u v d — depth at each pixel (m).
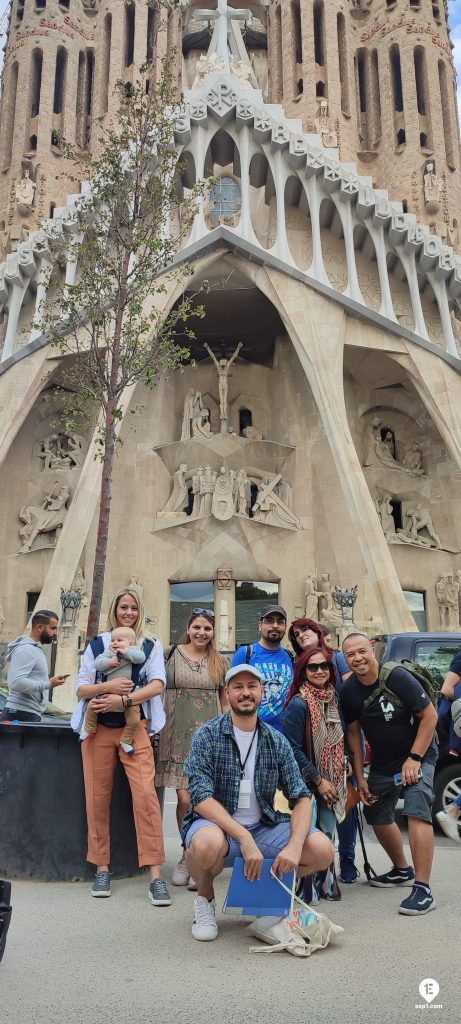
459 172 40.59
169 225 28.11
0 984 3.90
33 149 41.06
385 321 29.28
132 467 31.25
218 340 34.56
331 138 39.69
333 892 5.85
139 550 30.58
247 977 4.03
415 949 4.51
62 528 28.05
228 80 29.20
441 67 41.97
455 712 7.04
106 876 5.91
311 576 30.48
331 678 5.87
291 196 31.03
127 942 4.66
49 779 6.42
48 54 42.09
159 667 6.28
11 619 30.06
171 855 7.61
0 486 31.28
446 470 32.34
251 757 5.05
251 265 29.16
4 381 28.50
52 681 7.11
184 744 6.80
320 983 3.93
